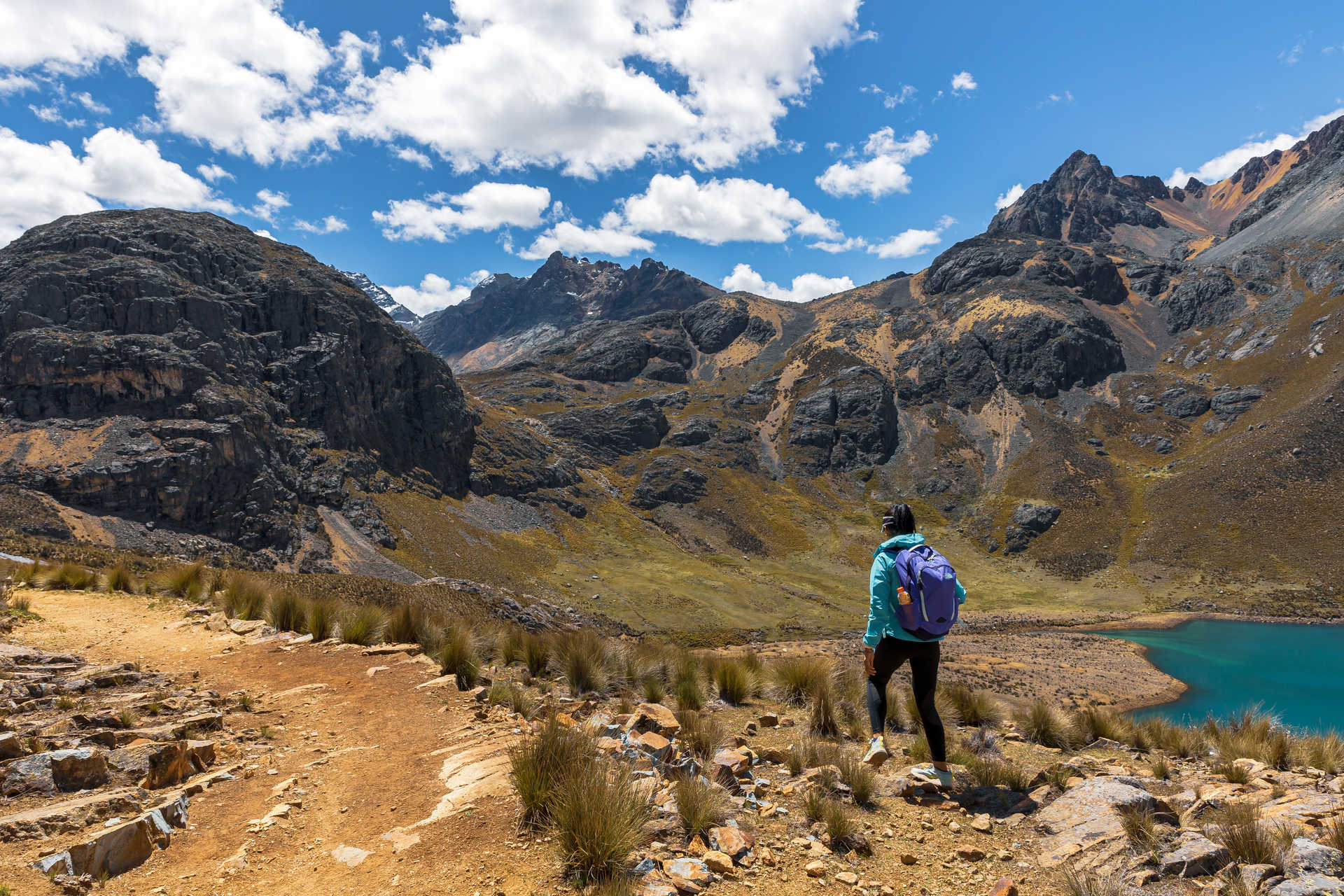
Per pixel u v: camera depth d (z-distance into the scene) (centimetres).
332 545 12181
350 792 537
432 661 1038
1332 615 10894
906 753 702
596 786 425
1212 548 13650
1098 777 601
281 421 13912
